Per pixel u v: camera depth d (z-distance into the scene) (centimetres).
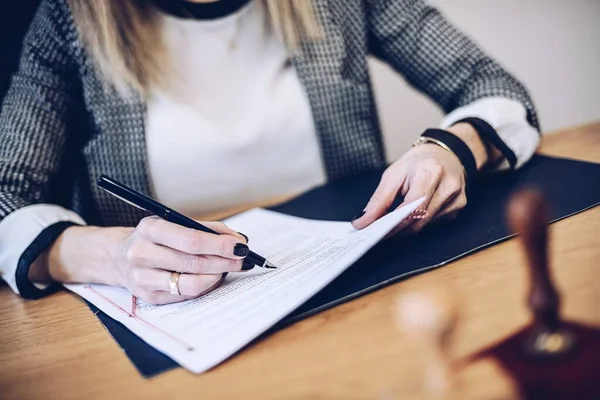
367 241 54
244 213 81
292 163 96
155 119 88
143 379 43
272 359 43
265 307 48
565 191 66
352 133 98
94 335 52
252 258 55
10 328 57
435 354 35
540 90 150
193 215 93
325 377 39
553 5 144
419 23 99
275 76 94
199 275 54
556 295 35
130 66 86
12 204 72
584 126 96
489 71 92
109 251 61
